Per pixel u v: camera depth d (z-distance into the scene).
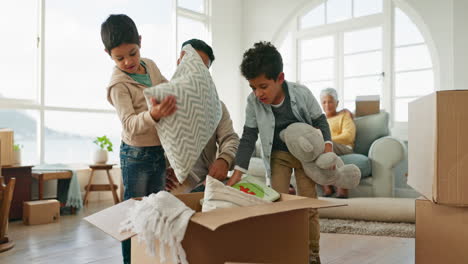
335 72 5.00
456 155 1.14
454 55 3.91
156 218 0.88
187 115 1.16
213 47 5.53
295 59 5.36
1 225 2.37
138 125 1.25
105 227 0.98
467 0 3.83
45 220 3.08
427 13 4.19
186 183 1.61
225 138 1.59
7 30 3.83
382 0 4.57
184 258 0.88
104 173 4.32
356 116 3.81
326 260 1.96
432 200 1.19
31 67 3.98
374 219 2.80
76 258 2.09
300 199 1.09
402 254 2.07
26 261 2.05
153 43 4.99
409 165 1.50
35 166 3.79
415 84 4.33
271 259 1.07
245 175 1.49
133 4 4.78
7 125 3.92
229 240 0.98
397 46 4.46
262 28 5.69
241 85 5.89
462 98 1.13
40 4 3.97
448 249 1.19
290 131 1.69
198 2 5.50
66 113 4.24
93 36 4.44
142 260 1.06
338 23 4.95
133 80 1.46
